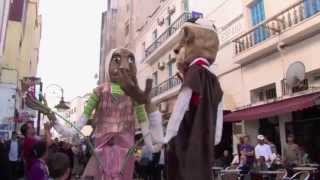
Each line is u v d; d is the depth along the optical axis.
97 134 3.67
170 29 24.61
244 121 16.78
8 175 5.90
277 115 13.98
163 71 27.11
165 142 3.37
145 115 3.65
